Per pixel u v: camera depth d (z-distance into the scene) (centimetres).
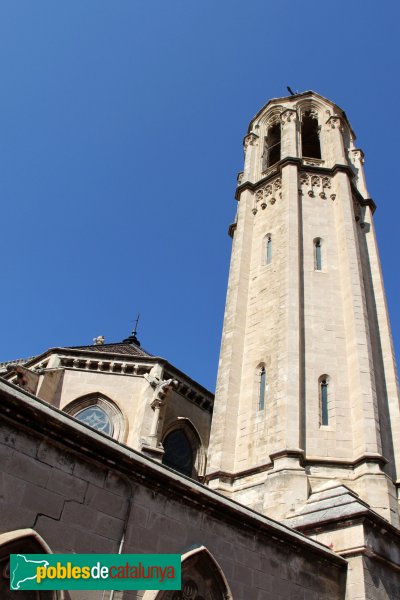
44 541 860
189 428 2962
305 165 3123
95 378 2803
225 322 2625
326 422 2116
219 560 1130
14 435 895
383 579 1433
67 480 940
